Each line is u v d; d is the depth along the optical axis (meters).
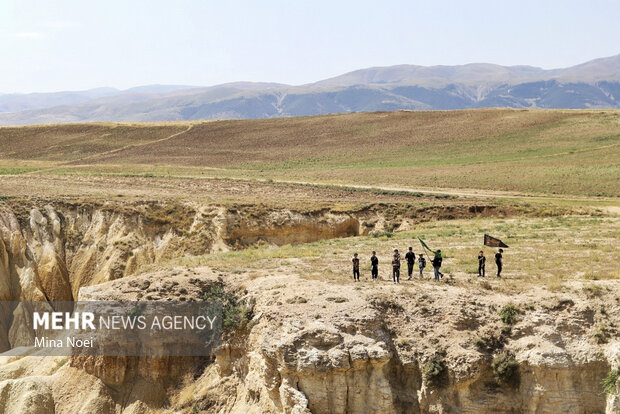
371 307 27.22
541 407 24.83
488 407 25.06
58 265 59.94
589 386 25.11
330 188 88.25
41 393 30.86
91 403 30.16
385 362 25.31
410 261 32.88
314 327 25.69
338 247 48.00
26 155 154.88
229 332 29.97
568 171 102.12
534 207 68.50
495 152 131.50
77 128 179.38
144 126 182.00
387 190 88.06
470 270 34.88
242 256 43.66
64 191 79.88
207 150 155.75
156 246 62.66
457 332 26.48
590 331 26.05
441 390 25.27
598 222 57.22
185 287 32.62
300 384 24.91
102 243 62.81
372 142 154.12
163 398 30.16
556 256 38.81
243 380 28.72
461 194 85.88
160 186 88.88
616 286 28.11
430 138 151.88
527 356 25.33
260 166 133.75
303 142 160.00
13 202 64.88
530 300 27.64
